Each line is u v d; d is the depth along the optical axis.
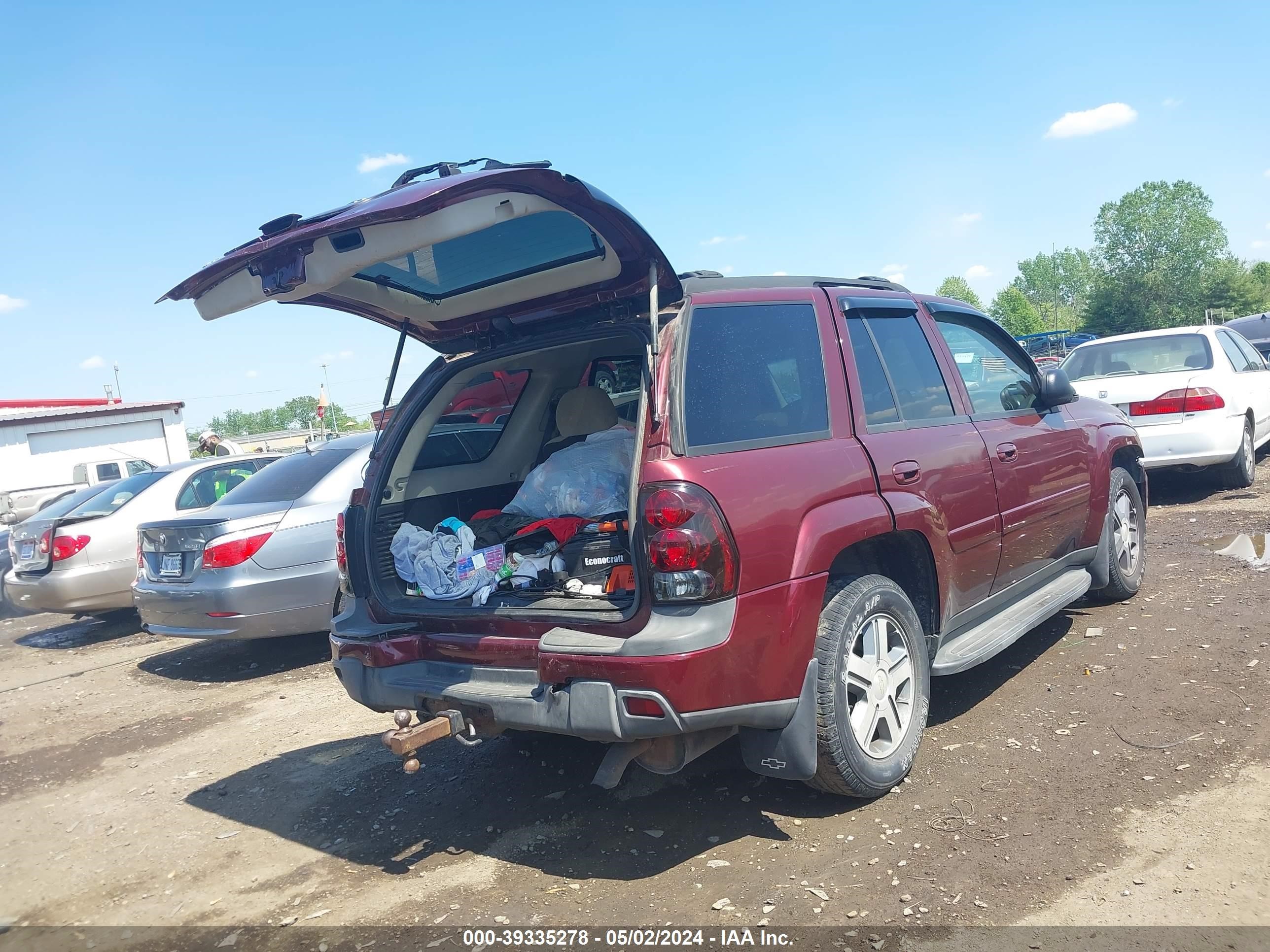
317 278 3.18
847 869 3.14
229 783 4.71
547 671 3.12
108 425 29.94
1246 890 2.78
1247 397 9.34
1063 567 5.26
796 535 3.23
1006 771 3.76
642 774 4.17
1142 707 4.24
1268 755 3.62
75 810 4.58
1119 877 2.92
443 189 2.84
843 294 4.04
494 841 3.69
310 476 7.05
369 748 4.98
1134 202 95.81
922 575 3.92
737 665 3.02
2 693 7.21
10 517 12.75
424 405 4.25
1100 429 5.64
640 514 3.04
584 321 3.83
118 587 8.63
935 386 4.34
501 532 4.03
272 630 6.58
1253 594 5.78
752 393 3.40
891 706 3.67
